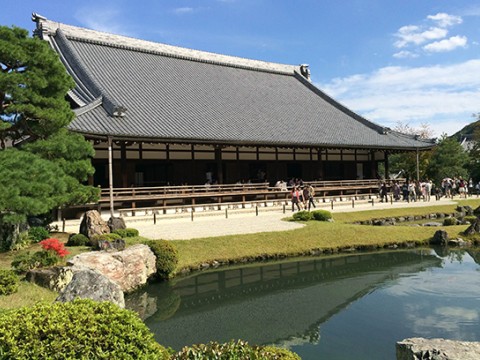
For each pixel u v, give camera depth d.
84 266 12.14
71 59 30.58
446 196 41.22
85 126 22.89
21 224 16.20
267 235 19.73
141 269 14.08
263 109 36.50
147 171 29.02
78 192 16.45
